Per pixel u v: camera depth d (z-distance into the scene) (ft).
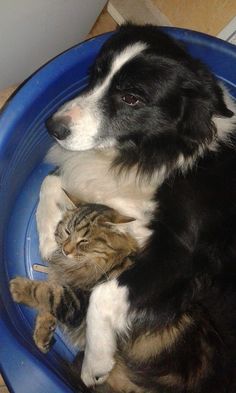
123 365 1.59
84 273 1.64
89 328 1.54
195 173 1.54
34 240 1.97
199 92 1.42
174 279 1.49
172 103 1.43
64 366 1.73
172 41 1.48
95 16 2.33
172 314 1.50
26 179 1.98
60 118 1.47
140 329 1.52
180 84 1.40
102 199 1.76
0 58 1.79
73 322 1.68
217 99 1.45
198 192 1.53
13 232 1.94
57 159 1.93
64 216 1.69
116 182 1.69
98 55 1.51
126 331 1.52
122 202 1.72
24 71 2.12
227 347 1.49
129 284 1.49
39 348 1.66
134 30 1.46
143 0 2.37
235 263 1.53
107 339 1.53
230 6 1.99
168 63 1.38
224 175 1.54
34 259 1.95
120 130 1.49
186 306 1.52
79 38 2.35
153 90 1.39
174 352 1.54
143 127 1.48
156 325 1.50
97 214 1.59
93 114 1.46
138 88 1.39
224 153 1.55
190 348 1.53
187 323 1.54
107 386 1.61
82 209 1.64
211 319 1.53
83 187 1.77
